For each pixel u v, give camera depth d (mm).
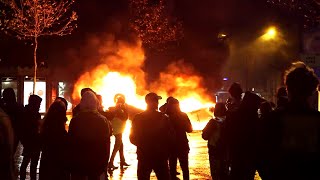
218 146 8891
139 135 7977
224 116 9023
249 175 6598
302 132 3484
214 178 9008
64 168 7699
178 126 9617
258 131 3697
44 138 8008
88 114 7531
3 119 5574
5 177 5547
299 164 3455
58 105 8023
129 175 12148
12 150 5664
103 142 7520
